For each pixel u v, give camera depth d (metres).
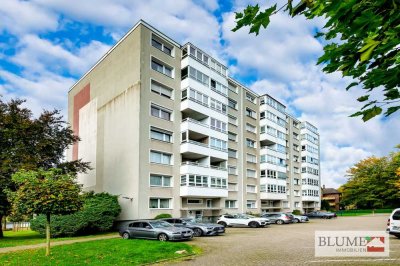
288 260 11.79
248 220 30.08
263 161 45.19
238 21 2.73
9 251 14.91
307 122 62.66
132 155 27.98
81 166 26.69
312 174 62.12
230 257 12.73
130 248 14.17
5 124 22.70
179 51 33.25
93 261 11.70
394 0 2.28
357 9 2.36
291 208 54.31
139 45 29.14
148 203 27.36
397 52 2.90
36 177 13.12
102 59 34.34
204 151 32.81
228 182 38.69
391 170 62.44
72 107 39.31
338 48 2.86
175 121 31.42
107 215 24.30
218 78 36.56
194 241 18.38
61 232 22.03
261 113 47.12
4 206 21.72
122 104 30.22
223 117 36.50
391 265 10.41
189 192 30.17
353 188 68.19
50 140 24.55
